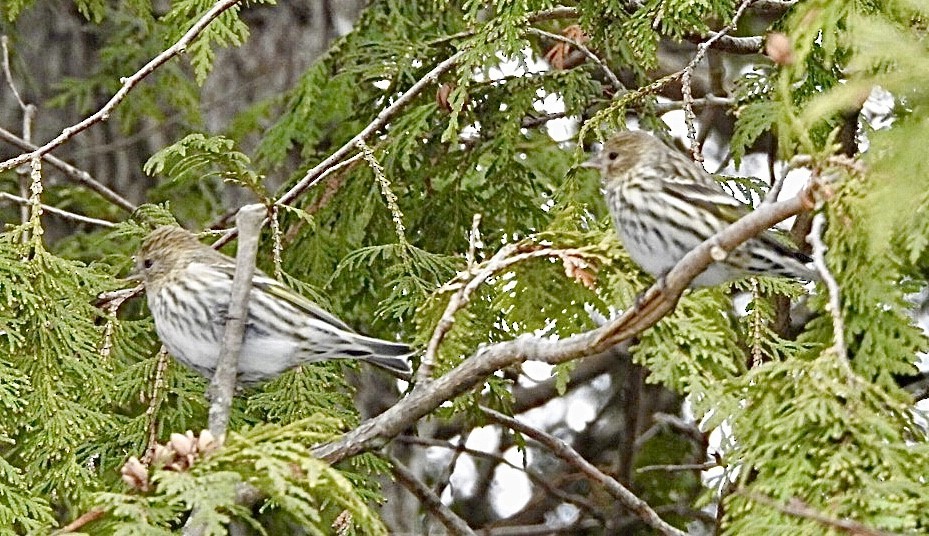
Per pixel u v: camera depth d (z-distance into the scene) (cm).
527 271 988
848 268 783
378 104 1353
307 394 1101
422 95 1330
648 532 1709
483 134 1332
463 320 973
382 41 1366
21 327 991
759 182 1191
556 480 1761
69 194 1641
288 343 1051
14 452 1048
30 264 979
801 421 689
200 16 1184
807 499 680
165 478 691
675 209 1003
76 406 977
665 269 1016
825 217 792
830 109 613
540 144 1471
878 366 782
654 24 1097
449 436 1878
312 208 1302
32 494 924
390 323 1313
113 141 1819
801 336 820
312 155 1404
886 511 647
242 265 905
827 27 762
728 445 754
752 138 1141
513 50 1117
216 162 1154
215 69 1736
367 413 1653
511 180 1300
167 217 1245
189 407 1100
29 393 969
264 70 1731
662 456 1814
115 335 1094
